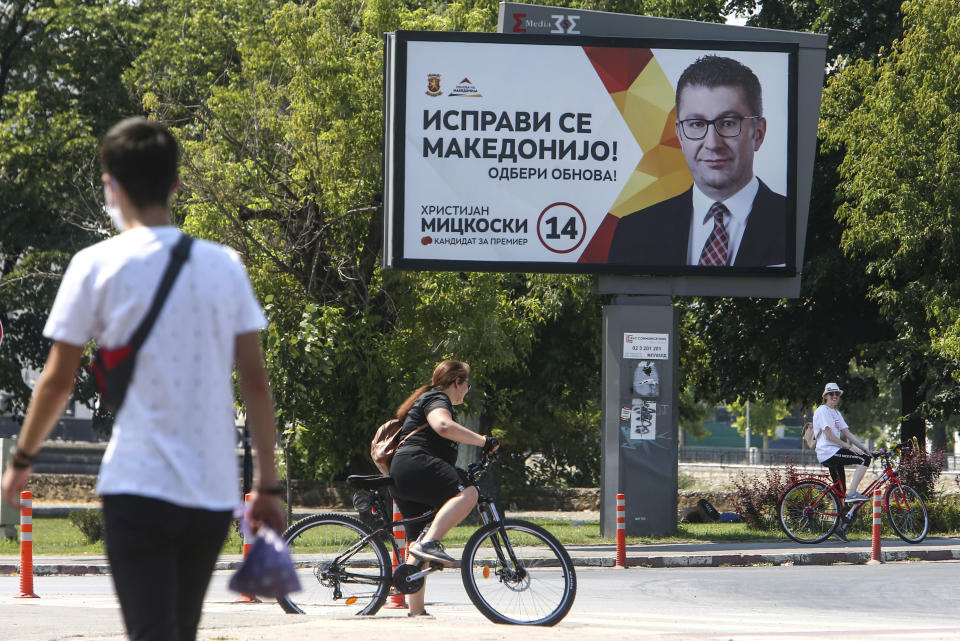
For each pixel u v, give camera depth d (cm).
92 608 2033
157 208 687
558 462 7850
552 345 6278
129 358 658
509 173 4041
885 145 4953
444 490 1698
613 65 4091
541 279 5641
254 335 699
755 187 4156
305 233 4766
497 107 4038
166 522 655
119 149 674
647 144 4106
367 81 4762
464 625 1540
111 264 664
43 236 6825
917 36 5019
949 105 4944
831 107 5528
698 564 3516
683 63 4128
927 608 2481
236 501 690
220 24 5766
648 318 4150
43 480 8188
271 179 4962
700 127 4128
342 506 6644
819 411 3956
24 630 1625
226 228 4762
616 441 4138
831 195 5953
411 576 1734
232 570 3353
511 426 6988
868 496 3931
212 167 4816
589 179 4081
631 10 5775
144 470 653
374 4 4828
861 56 6216
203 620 1675
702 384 6825
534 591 1736
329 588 1797
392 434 1755
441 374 1756
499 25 4134
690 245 4128
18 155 6656
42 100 7031
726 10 6606
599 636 1412
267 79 4997
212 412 674
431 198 4012
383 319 4769
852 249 5403
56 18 6812
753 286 4181
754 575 3178
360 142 4725
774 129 4166
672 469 4138
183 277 670
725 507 6125
